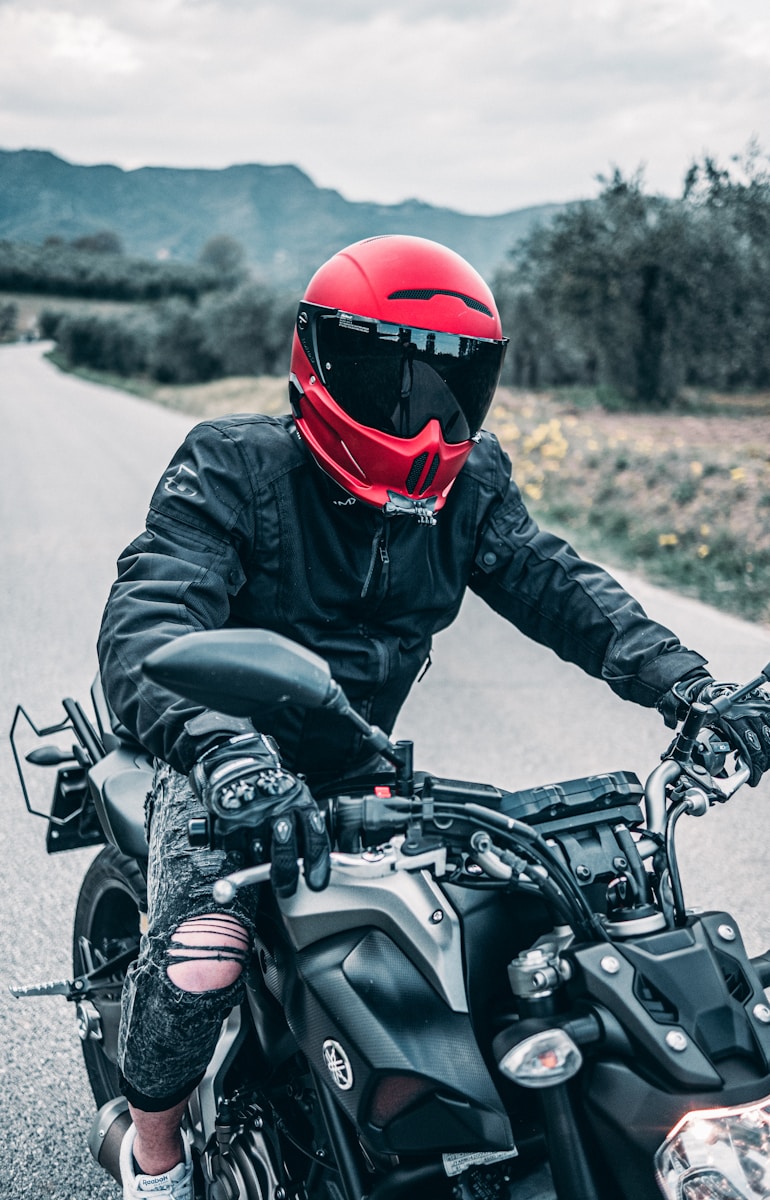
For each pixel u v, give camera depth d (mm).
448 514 2287
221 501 2033
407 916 1650
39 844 4402
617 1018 1451
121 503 12680
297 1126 2008
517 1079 1414
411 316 1938
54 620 7422
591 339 21672
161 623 1918
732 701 1912
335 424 1990
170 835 1969
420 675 2355
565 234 21688
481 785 1718
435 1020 1625
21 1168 2775
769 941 3582
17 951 3674
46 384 43875
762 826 4465
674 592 8117
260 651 1494
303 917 1716
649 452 13117
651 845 1726
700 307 20609
